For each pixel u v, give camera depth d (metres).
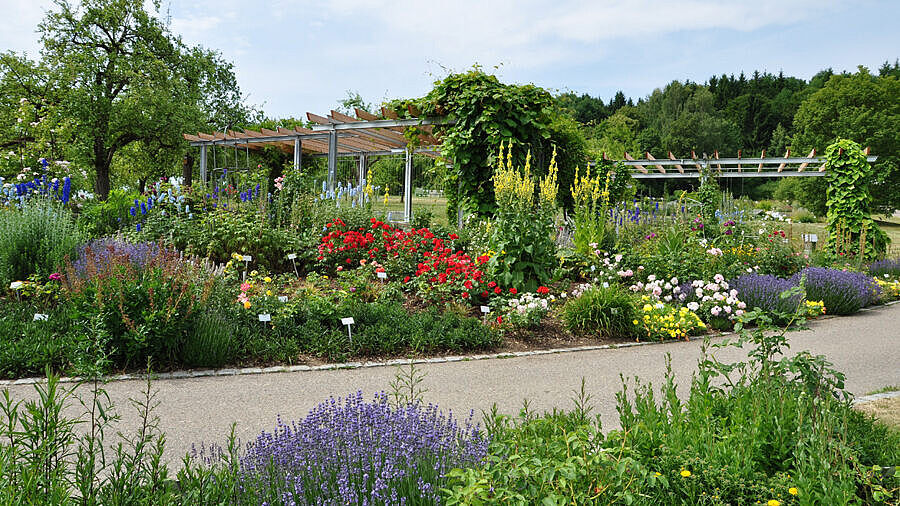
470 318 6.27
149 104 22.25
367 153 19.56
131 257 6.08
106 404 3.98
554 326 6.84
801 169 18.28
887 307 9.88
